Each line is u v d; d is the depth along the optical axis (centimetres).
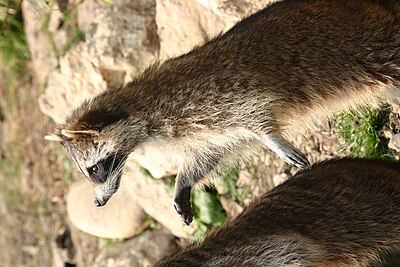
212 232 946
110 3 1200
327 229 921
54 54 1416
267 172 1189
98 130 944
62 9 1368
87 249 1491
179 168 998
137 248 1366
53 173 1644
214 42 970
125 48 1250
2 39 1655
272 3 1007
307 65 942
